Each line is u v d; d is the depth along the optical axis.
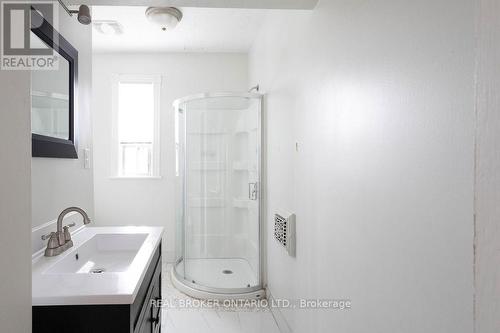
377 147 1.00
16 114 0.72
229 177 3.16
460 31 0.67
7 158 0.68
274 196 2.51
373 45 1.03
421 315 0.79
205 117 3.11
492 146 0.37
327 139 1.44
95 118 3.56
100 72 3.57
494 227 0.37
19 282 0.73
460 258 0.67
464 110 0.66
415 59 0.82
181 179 3.09
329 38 1.41
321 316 1.52
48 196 1.56
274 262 2.49
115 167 3.59
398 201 0.89
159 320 1.87
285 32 2.20
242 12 2.69
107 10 2.62
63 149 1.67
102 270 1.56
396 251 0.90
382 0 0.97
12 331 0.70
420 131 0.80
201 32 3.09
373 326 1.04
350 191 1.20
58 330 0.99
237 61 3.71
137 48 3.47
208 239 3.12
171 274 3.16
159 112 3.64
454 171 0.68
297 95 1.92
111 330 1.01
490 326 0.38
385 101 0.96
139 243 1.80
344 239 1.26
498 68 0.36
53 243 1.42
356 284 1.16
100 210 3.57
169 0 1.48
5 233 0.67
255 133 2.92
